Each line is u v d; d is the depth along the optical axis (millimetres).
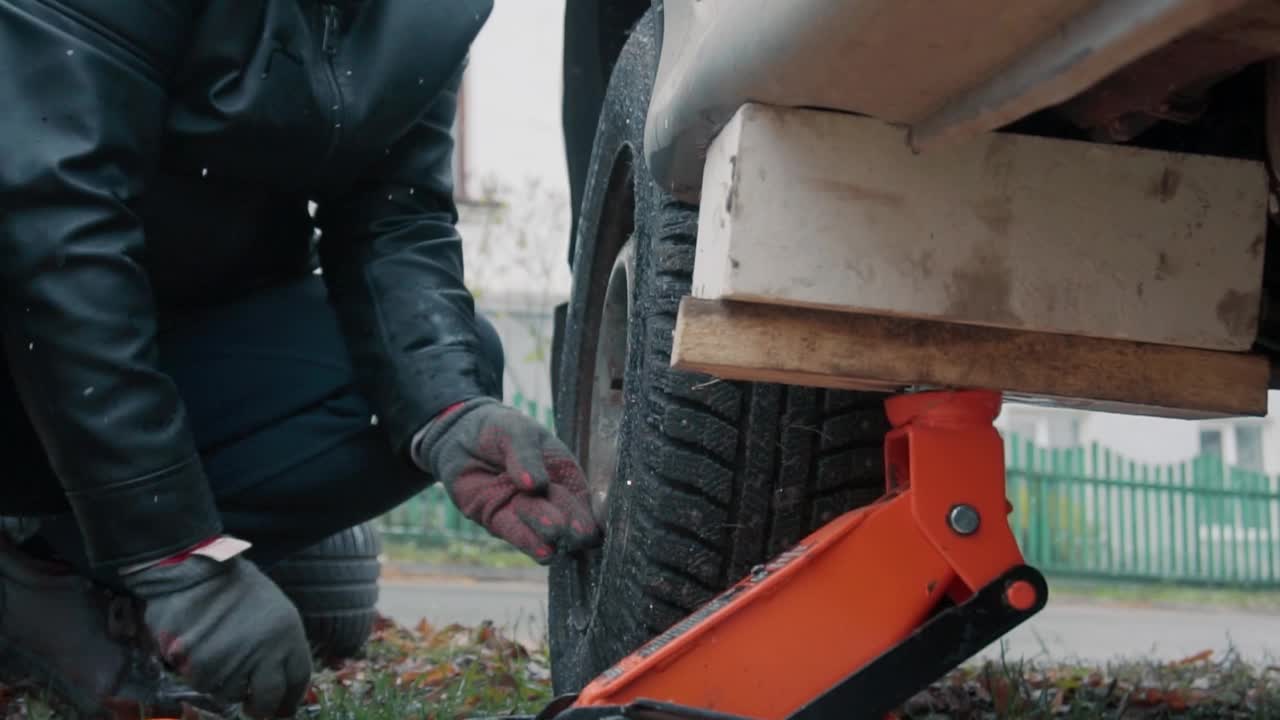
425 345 2387
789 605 1615
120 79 2025
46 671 2572
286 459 2539
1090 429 22266
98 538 1983
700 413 1988
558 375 3312
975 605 1583
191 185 2303
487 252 14516
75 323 1932
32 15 1982
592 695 1597
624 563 2115
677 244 2070
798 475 1981
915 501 1615
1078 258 1500
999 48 1225
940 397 1636
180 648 1932
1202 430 22125
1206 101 1430
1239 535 16359
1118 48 1104
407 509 13273
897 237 1487
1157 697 3230
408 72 2314
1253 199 1510
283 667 1968
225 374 2555
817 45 1319
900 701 1567
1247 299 1514
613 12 2850
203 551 1973
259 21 2191
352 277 2508
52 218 1937
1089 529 15250
